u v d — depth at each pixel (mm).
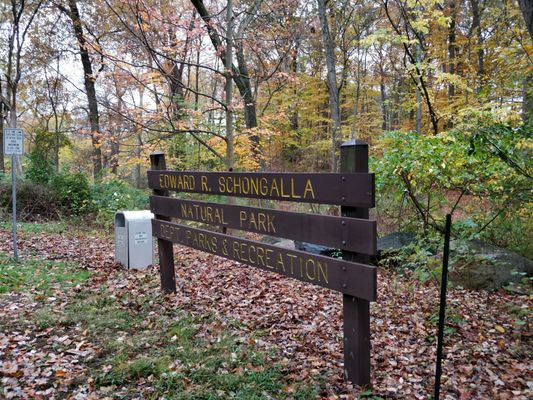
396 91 18562
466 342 4113
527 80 7812
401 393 3088
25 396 2836
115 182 14445
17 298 4984
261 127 9836
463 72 13078
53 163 15195
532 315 4773
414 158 6160
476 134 4863
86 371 3205
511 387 3271
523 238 6961
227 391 2980
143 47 7547
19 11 17344
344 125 18688
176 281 6094
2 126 19359
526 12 4055
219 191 4266
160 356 3471
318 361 3553
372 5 13172
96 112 14828
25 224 11344
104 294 5227
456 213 7496
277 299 5418
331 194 3035
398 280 6273
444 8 12797
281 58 8953
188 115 8664
